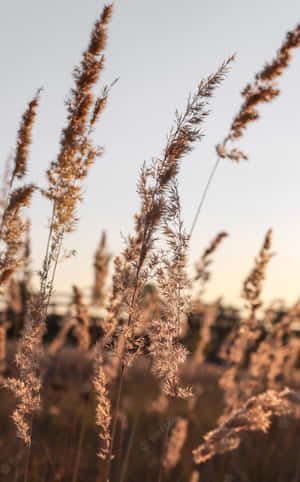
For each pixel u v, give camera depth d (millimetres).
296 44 703
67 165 654
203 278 885
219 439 687
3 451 1046
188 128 631
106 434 651
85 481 967
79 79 658
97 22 660
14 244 671
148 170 635
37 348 651
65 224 651
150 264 636
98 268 904
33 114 675
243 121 716
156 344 642
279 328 1015
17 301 864
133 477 1075
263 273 855
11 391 642
